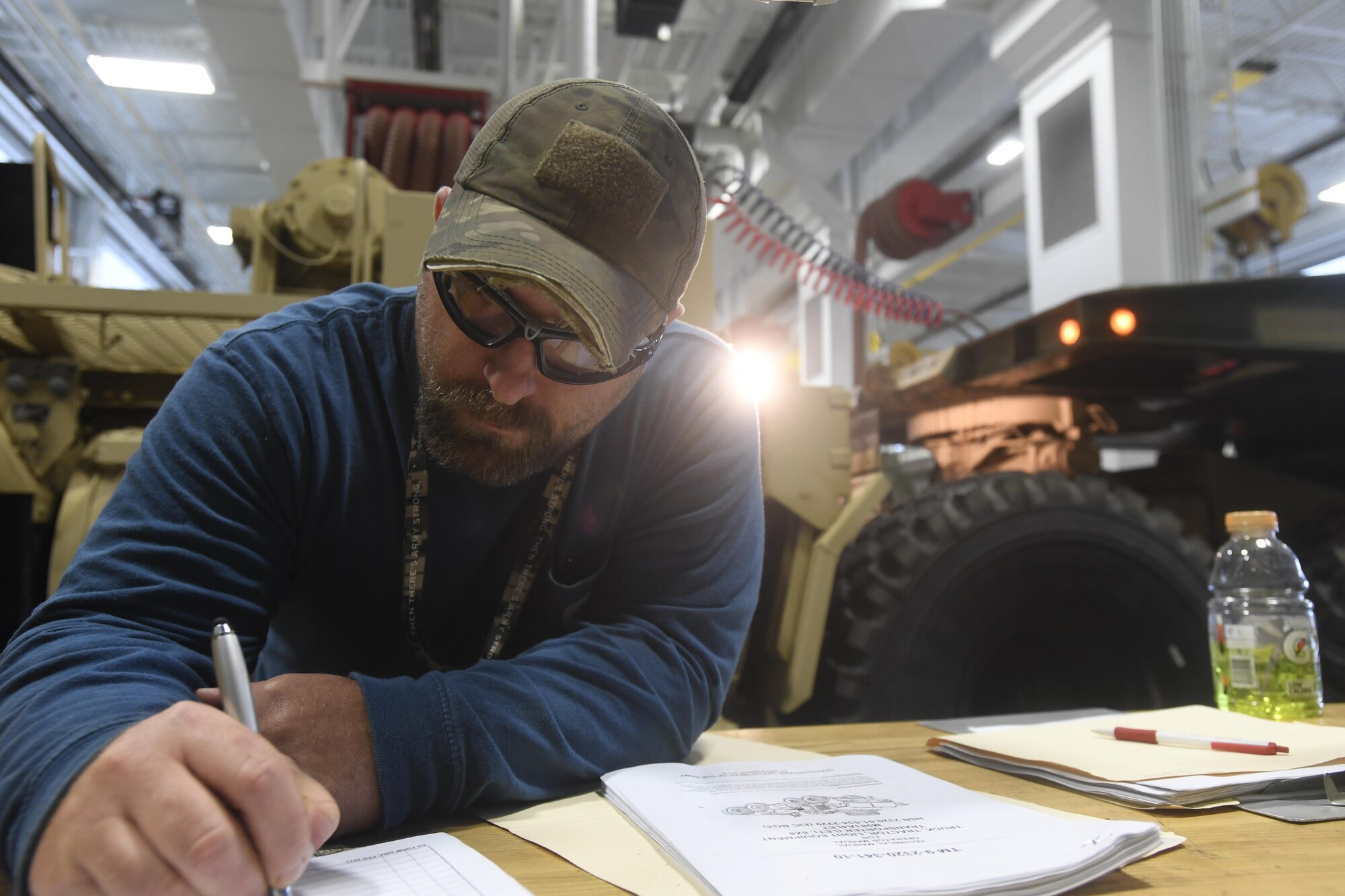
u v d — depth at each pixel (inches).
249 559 30.3
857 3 217.9
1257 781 28.0
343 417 33.9
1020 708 74.2
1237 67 255.6
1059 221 195.8
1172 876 21.9
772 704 77.2
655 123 29.5
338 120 279.1
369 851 23.7
